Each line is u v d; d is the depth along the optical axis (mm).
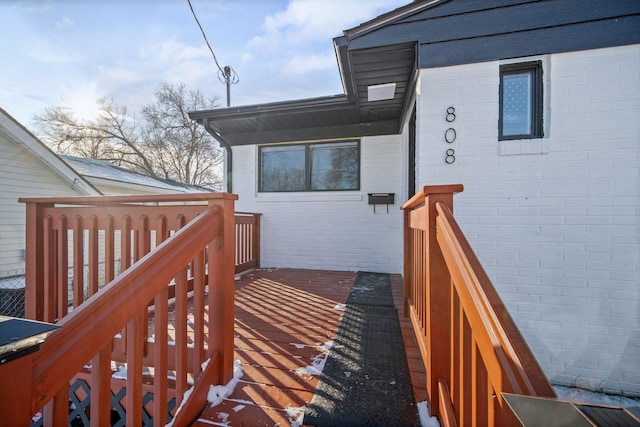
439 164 2611
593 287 2348
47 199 1735
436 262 1182
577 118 2393
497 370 638
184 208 1461
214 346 1352
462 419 899
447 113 2596
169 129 12398
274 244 4570
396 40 2629
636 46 2305
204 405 1229
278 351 1708
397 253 4164
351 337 1902
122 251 1583
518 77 2592
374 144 4277
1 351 541
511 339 654
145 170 12148
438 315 1164
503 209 2506
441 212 1137
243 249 4176
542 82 2492
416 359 1601
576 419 493
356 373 1464
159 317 1039
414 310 1948
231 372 1393
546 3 2447
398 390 1321
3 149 4965
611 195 2332
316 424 1136
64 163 5605
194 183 13109
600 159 2352
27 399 595
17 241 5121
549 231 2428
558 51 2424
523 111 2572
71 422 1501
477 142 2555
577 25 2400
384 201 4152
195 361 1263
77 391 1475
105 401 842
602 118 2354
